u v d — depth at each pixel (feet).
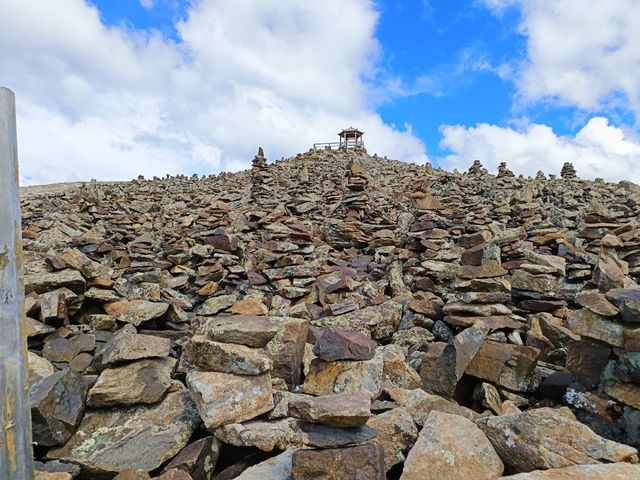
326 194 70.03
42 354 21.57
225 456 15.17
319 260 37.99
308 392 18.33
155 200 82.38
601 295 16.22
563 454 11.39
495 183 86.74
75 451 14.35
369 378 17.94
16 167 9.62
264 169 77.30
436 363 19.16
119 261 38.55
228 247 38.65
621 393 14.97
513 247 32.37
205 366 16.81
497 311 22.67
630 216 45.88
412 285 32.35
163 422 15.61
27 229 47.75
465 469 11.54
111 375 16.51
